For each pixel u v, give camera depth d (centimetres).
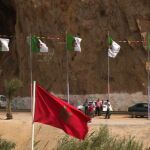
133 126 5369
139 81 8425
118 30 8775
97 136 2473
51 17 9156
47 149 3759
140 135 5103
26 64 9288
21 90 9094
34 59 9181
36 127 4178
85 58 8769
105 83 8600
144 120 6494
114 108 8456
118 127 5338
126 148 2502
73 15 9000
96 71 8694
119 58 8650
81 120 2070
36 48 7406
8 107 6425
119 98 8469
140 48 8581
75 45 7238
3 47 7119
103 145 2417
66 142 2395
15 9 10144
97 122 5862
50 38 9094
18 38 9588
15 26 9962
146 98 8325
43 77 9044
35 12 9312
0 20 10794
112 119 6700
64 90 8794
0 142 2930
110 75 8625
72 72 8781
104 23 8850
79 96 8656
